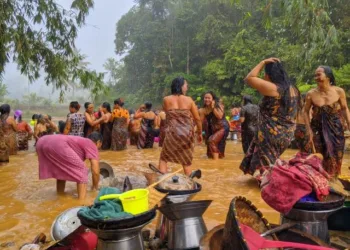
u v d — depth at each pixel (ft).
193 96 111.86
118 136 35.12
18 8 28.76
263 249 7.64
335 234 10.61
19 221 12.34
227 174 20.85
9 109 32.99
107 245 7.84
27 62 28.55
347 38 55.36
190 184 9.76
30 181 19.34
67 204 14.44
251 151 16.19
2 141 26.58
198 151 33.37
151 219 8.10
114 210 7.87
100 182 17.11
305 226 8.66
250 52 93.40
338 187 13.10
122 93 166.40
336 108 16.74
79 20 30.83
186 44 130.21
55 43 31.73
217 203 14.30
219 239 7.89
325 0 19.56
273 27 75.20
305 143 17.48
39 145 15.15
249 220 8.29
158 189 9.32
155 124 38.40
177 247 8.96
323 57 51.26
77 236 8.80
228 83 99.60
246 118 25.67
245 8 104.32
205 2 115.75
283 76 14.14
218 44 113.80
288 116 14.34
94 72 32.63
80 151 15.46
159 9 138.62
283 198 8.61
